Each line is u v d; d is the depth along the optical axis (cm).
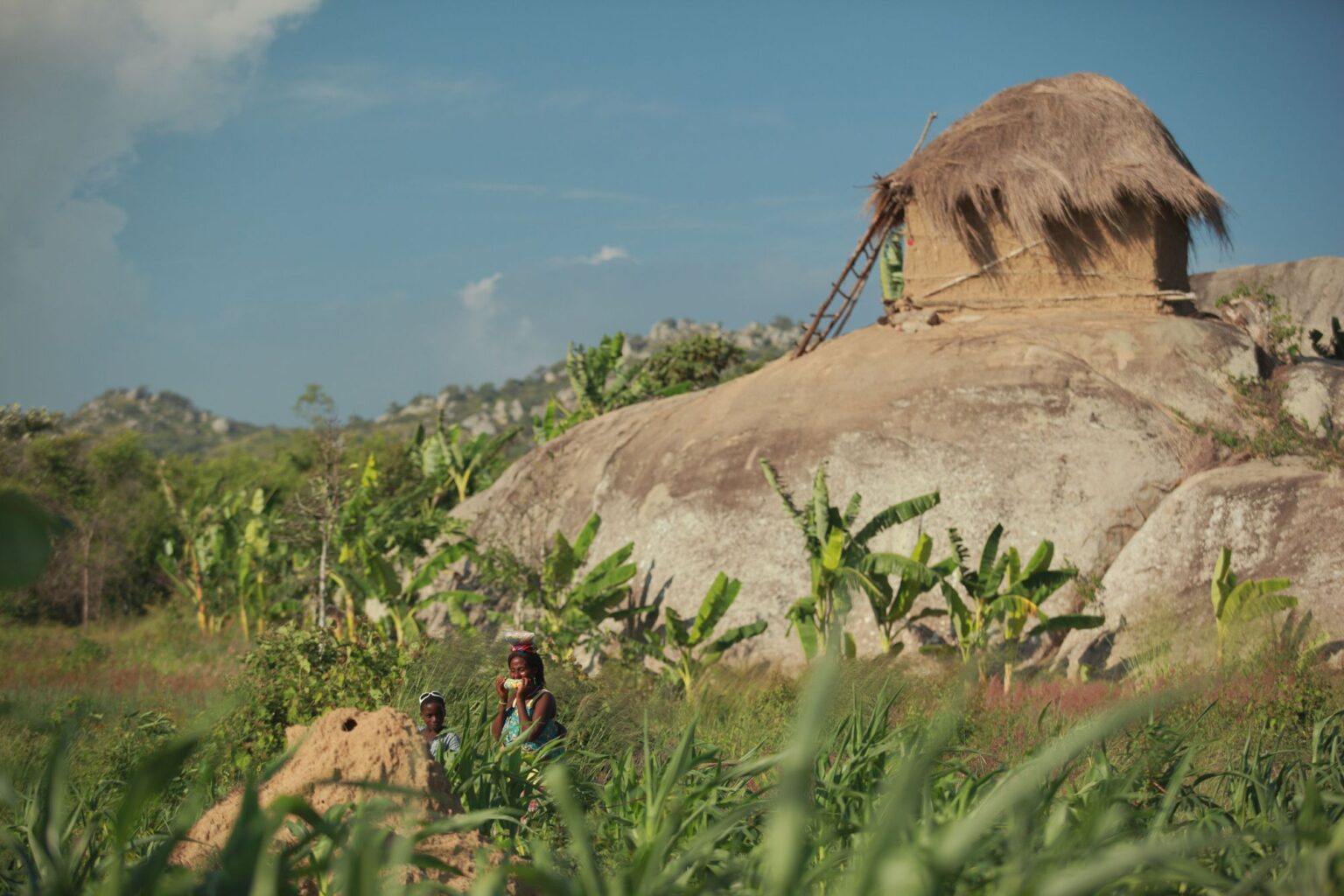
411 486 3362
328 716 555
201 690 1908
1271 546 1931
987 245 2547
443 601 2450
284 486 4478
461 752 638
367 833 330
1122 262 2477
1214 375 2297
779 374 2625
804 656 2033
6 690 1892
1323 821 371
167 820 616
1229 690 1308
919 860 250
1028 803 374
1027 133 2489
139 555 3853
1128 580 1988
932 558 2114
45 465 3644
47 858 336
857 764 510
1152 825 385
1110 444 2175
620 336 3566
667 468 2445
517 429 3500
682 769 421
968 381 2334
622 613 2141
